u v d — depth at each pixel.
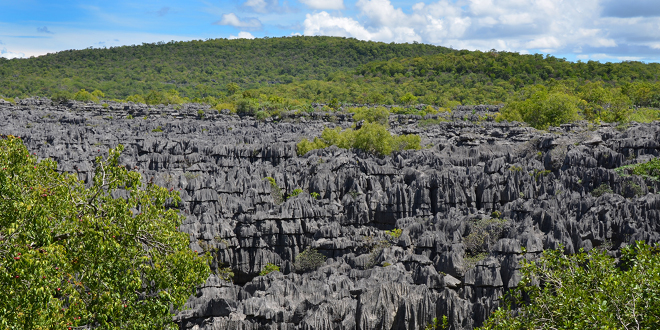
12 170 26.98
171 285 32.19
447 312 48.41
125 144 113.69
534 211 67.69
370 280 53.66
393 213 80.00
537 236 59.44
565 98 152.38
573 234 63.62
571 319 28.64
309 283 53.91
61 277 27.81
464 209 79.00
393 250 62.94
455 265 59.09
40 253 25.55
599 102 195.88
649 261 27.97
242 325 48.28
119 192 73.62
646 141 92.19
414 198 80.94
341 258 66.25
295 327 48.75
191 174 96.31
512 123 147.12
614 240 65.31
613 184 78.94
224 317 48.69
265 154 112.38
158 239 32.78
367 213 79.69
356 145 113.88
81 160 97.88
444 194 80.31
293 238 74.19
